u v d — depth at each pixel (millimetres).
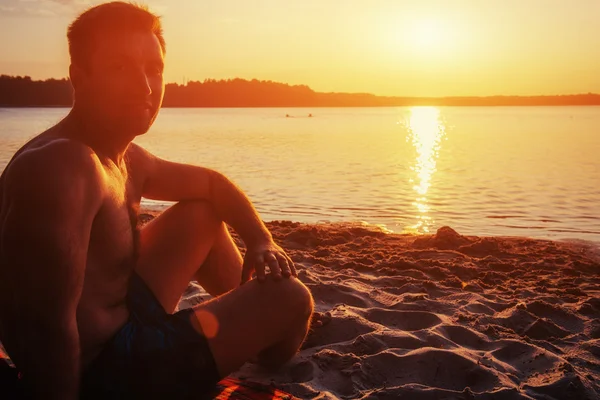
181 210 2805
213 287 3084
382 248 6832
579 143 34844
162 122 90125
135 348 2271
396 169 20047
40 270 1882
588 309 4270
